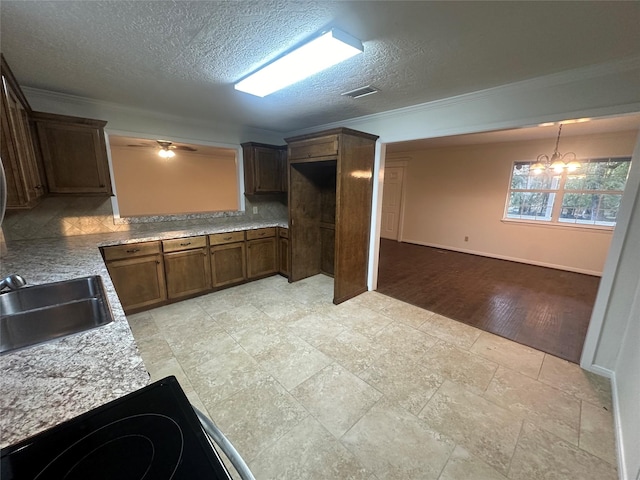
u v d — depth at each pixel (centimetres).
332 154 311
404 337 263
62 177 259
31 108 248
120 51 182
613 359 208
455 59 189
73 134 261
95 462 62
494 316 308
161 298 317
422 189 662
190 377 205
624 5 131
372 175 350
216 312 309
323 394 190
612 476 139
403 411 177
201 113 336
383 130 335
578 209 474
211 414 172
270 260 421
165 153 587
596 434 162
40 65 203
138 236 305
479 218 580
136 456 64
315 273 436
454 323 291
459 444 155
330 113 333
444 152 616
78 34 162
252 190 421
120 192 654
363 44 171
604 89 194
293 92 256
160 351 237
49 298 158
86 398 77
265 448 151
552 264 498
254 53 184
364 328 279
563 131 423
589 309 328
